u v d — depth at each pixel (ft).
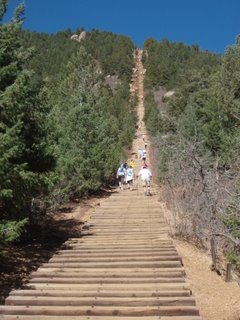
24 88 33.78
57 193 60.39
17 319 26.61
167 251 41.75
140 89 419.54
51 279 33.88
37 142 40.93
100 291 30.94
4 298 30.86
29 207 47.19
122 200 78.28
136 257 39.52
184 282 33.01
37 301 29.30
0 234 30.32
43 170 41.98
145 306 28.48
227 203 36.45
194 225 46.70
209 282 37.52
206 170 43.57
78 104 90.74
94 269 36.60
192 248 45.78
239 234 34.99
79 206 72.18
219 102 91.40
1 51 35.86
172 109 160.35
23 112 36.65
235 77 95.55
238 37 102.73
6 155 29.91
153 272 35.42
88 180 79.20
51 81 163.94
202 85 157.17
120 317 26.99
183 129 89.35
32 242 47.67
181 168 51.72
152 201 75.72
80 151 78.84
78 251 42.24
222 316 30.63
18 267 38.11
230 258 37.68
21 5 38.22
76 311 27.61
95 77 145.79
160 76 395.75
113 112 240.53
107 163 89.76
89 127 82.64
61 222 59.52
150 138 207.82
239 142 67.72
